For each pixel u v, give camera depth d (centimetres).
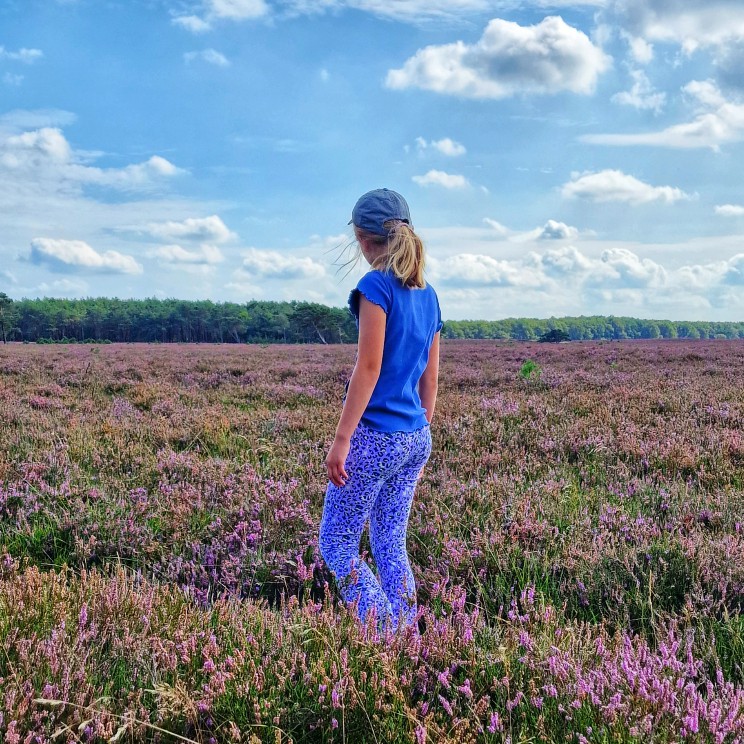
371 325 243
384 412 254
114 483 483
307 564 347
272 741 188
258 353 3147
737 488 482
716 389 1043
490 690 208
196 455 574
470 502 434
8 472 502
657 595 297
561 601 307
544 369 1569
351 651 217
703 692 225
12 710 184
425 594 316
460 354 2545
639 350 2561
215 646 221
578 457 595
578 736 178
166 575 335
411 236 249
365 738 189
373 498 263
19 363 1927
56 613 247
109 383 1293
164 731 185
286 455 579
